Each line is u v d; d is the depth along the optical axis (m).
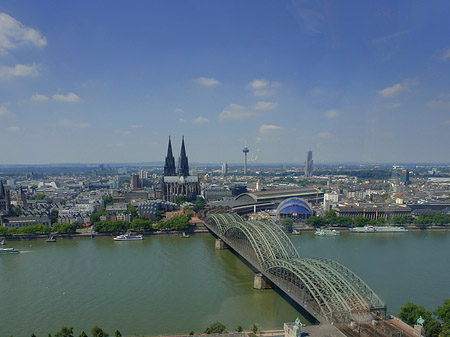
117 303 167.50
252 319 151.62
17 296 175.12
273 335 135.25
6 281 196.75
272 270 183.38
